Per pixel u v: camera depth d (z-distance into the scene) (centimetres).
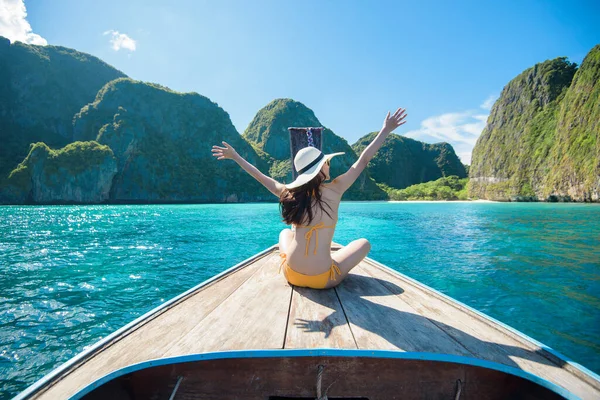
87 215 3123
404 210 3662
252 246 1145
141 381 170
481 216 2566
